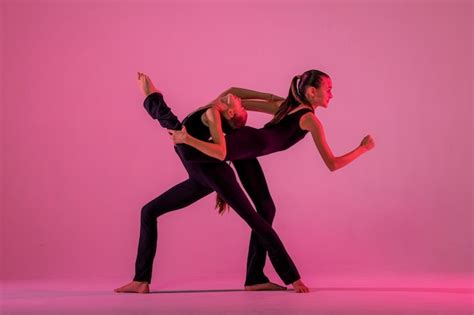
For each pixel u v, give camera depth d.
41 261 6.46
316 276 4.96
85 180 6.86
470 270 5.44
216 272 5.63
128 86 6.91
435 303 3.29
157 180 6.82
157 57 6.93
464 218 6.85
